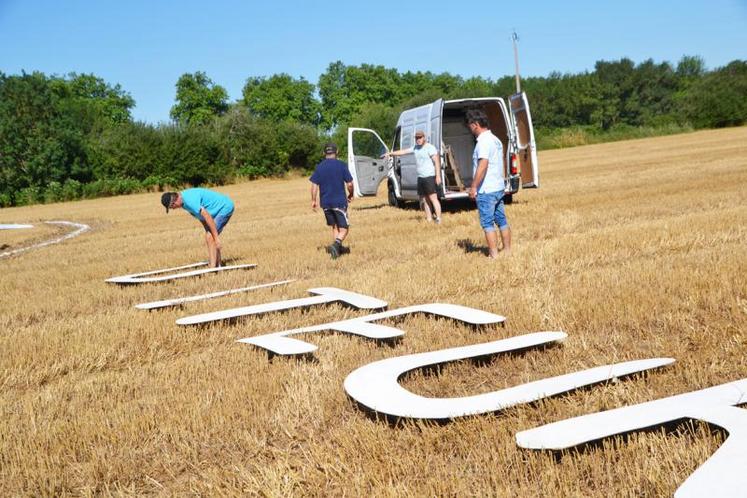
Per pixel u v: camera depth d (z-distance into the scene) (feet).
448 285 22.89
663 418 10.10
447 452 10.44
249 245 40.11
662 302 17.72
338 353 15.96
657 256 25.68
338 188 31.40
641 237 29.14
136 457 11.16
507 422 10.98
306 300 21.67
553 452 9.72
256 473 10.26
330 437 11.43
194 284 28.30
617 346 15.02
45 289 30.45
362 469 9.94
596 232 31.55
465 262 26.48
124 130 160.97
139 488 10.24
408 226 41.19
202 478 10.26
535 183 48.03
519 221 39.58
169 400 13.39
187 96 267.18
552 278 23.06
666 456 9.23
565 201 49.19
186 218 71.41
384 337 16.38
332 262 31.07
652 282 19.99
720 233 28.99
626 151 136.15
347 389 12.70
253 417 12.17
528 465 9.47
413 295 22.12
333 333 18.38
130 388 14.61
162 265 35.50
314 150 179.32
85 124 223.10
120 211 92.02
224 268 30.83
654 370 12.96
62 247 49.42
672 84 309.83
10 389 15.72
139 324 20.25
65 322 22.49
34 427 12.52
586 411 11.30
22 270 38.34
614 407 11.42
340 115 312.71
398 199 55.47
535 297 19.45
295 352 15.30
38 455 11.19
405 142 51.39
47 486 10.27
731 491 7.83
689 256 23.70
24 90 155.12
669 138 179.22
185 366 15.81
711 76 223.51
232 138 170.71
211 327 19.62
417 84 324.80
